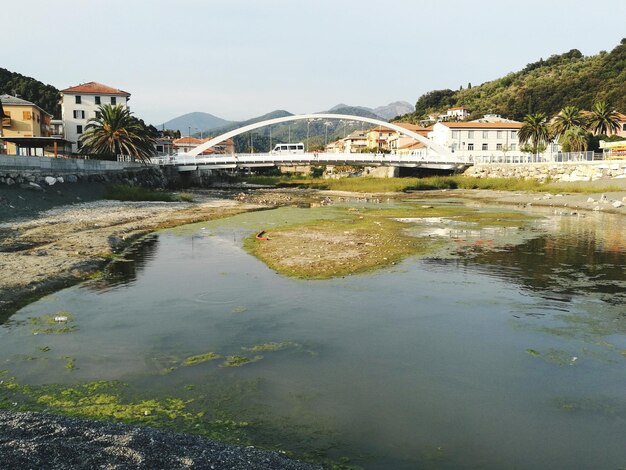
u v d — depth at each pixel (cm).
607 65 12194
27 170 3534
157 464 562
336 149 15875
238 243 2316
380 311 1264
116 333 1096
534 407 786
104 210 3497
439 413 765
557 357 979
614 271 1719
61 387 830
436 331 1124
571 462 643
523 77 16288
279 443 675
